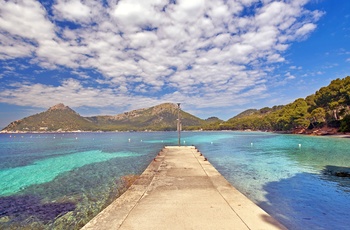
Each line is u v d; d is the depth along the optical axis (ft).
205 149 112.57
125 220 16.17
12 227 25.23
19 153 111.96
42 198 35.37
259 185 38.27
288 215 24.89
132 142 196.44
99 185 42.98
